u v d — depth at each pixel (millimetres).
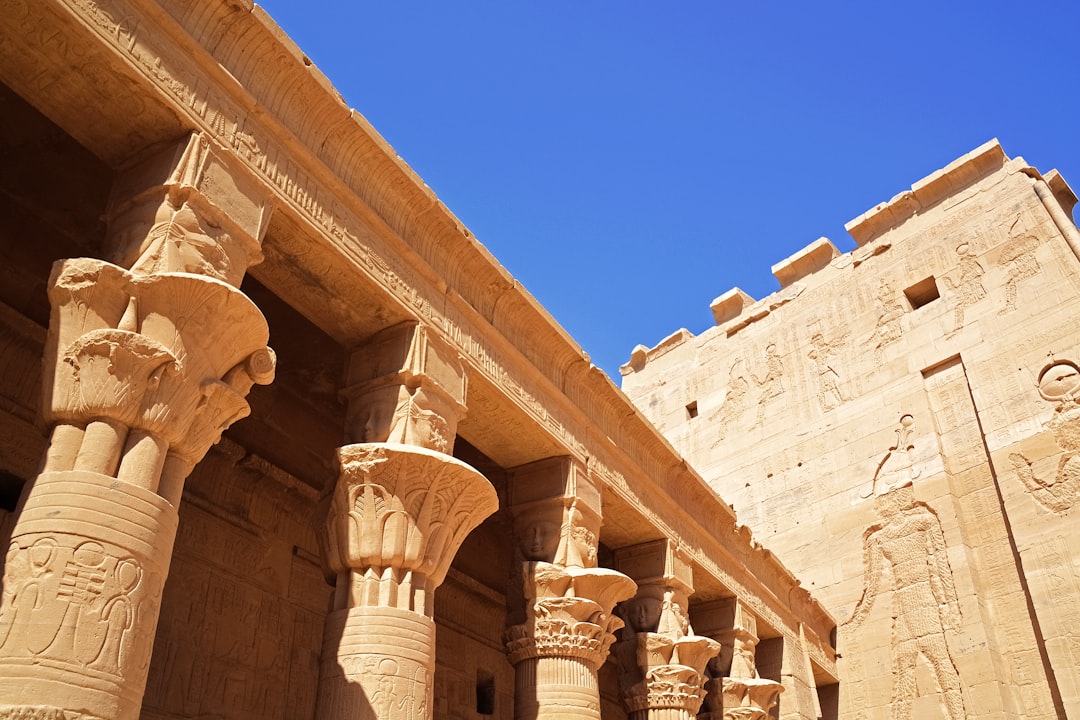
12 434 8133
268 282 7965
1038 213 17891
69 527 4898
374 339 8453
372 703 6629
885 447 18312
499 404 9523
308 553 10820
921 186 20141
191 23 6793
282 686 9906
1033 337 16922
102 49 5980
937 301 18828
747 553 14844
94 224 8367
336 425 11234
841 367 19953
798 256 22078
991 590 15883
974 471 16875
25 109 7312
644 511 11859
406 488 7465
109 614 4832
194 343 5781
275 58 7324
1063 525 15203
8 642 4566
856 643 17172
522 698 9305
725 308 23641
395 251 8406
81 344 5355
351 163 8125
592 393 11312
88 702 4590
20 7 5742
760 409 21141
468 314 9211
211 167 6504
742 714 13078
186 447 5750
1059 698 14508
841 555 18078
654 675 11281
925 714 15711
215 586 9484
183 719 8672
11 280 8258
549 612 9492
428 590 7535
